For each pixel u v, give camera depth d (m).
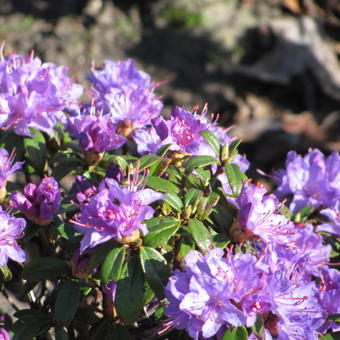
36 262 0.51
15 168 0.52
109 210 0.47
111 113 0.54
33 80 0.54
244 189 0.49
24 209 0.50
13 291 0.63
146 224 0.48
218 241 0.49
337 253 0.56
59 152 0.56
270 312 0.47
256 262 0.47
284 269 0.50
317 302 0.50
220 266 0.47
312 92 1.09
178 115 0.52
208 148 0.53
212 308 0.46
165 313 0.47
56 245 0.55
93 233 0.47
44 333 0.55
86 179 0.51
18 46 1.10
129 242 0.48
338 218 0.54
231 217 0.50
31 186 0.50
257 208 0.48
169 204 0.49
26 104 0.54
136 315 0.48
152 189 0.49
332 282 0.52
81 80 1.04
